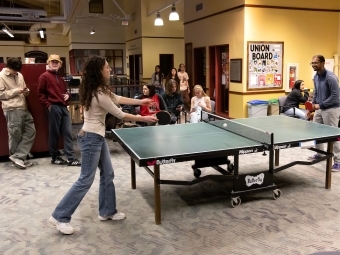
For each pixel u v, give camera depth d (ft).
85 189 9.81
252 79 26.22
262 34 26.04
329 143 12.84
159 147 10.81
